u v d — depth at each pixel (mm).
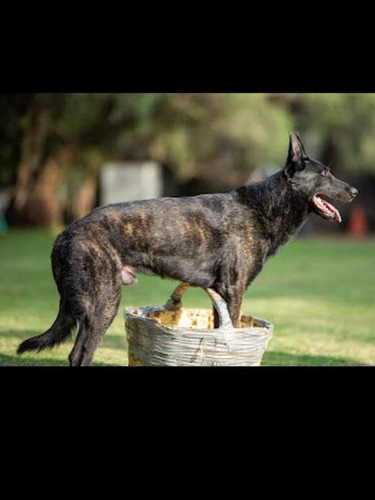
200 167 30547
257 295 13508
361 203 36406
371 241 31234
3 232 28547
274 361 7805
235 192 6527
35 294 12742
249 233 6379
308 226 34656
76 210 32219
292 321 10570
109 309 5852
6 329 9188
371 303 12680
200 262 6223
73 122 25453
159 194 34531
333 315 11203
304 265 19953
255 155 28109
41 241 24766
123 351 8234
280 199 6543
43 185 30203
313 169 6609
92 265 5762
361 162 31297
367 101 28750
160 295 13406
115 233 5922
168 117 26922
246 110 26703
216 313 6473
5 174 26766
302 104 30000
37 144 26203
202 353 5762
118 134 27562
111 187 34188
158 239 6031
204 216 6238
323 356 8148
